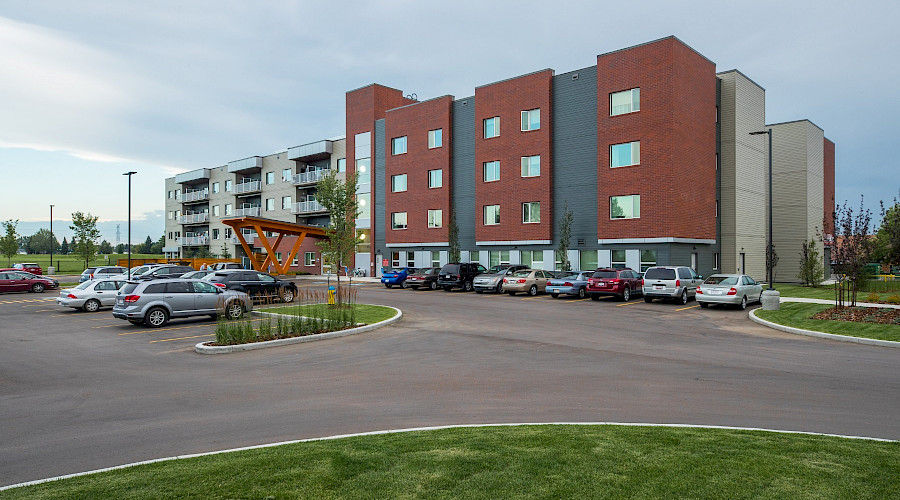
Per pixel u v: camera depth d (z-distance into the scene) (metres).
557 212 34.44
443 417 7.32
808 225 39.75
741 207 34.47
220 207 70.94
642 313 20.42
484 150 37.97
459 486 4.52
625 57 30.83
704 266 32.41
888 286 31.16
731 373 10.16
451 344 13.63
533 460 5.14
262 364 11.45
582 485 4.53
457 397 8.44
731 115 34.12
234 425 7.07
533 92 35.31
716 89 34.19
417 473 4.82
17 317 20.48
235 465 5.12
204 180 74.38
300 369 10.86
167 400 8.49
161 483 4.68
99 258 89.56
